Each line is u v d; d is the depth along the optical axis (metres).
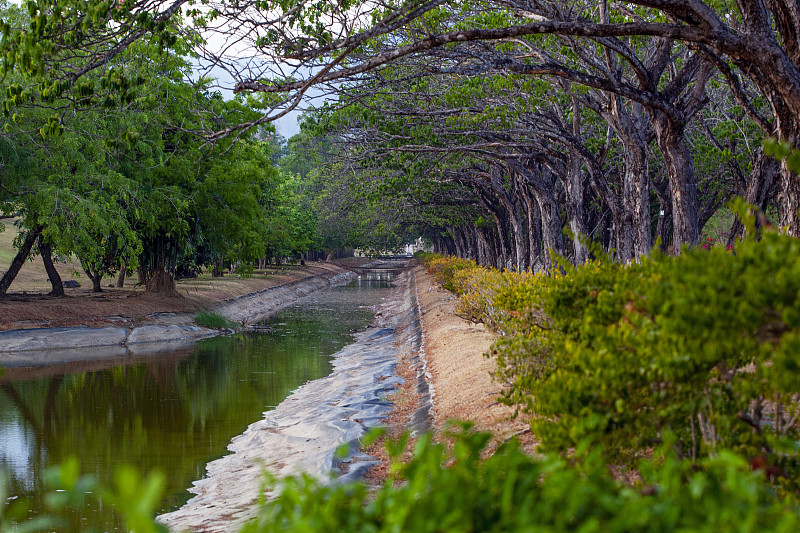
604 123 22.48
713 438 4.53
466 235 67.25
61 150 25.22
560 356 5.39
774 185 18.31
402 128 20.97
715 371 4.90
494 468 2.98
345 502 3.04
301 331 33.56
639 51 19.97
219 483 11.02
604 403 4.46
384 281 81.75
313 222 76.62
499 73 15.43
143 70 16.56
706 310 3.49
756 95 18.30
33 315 27.50
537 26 9.33
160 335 29.58
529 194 28.61
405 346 25.27
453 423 3.31
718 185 26.39
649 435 4.52
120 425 15.27
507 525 2.70
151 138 28.91
